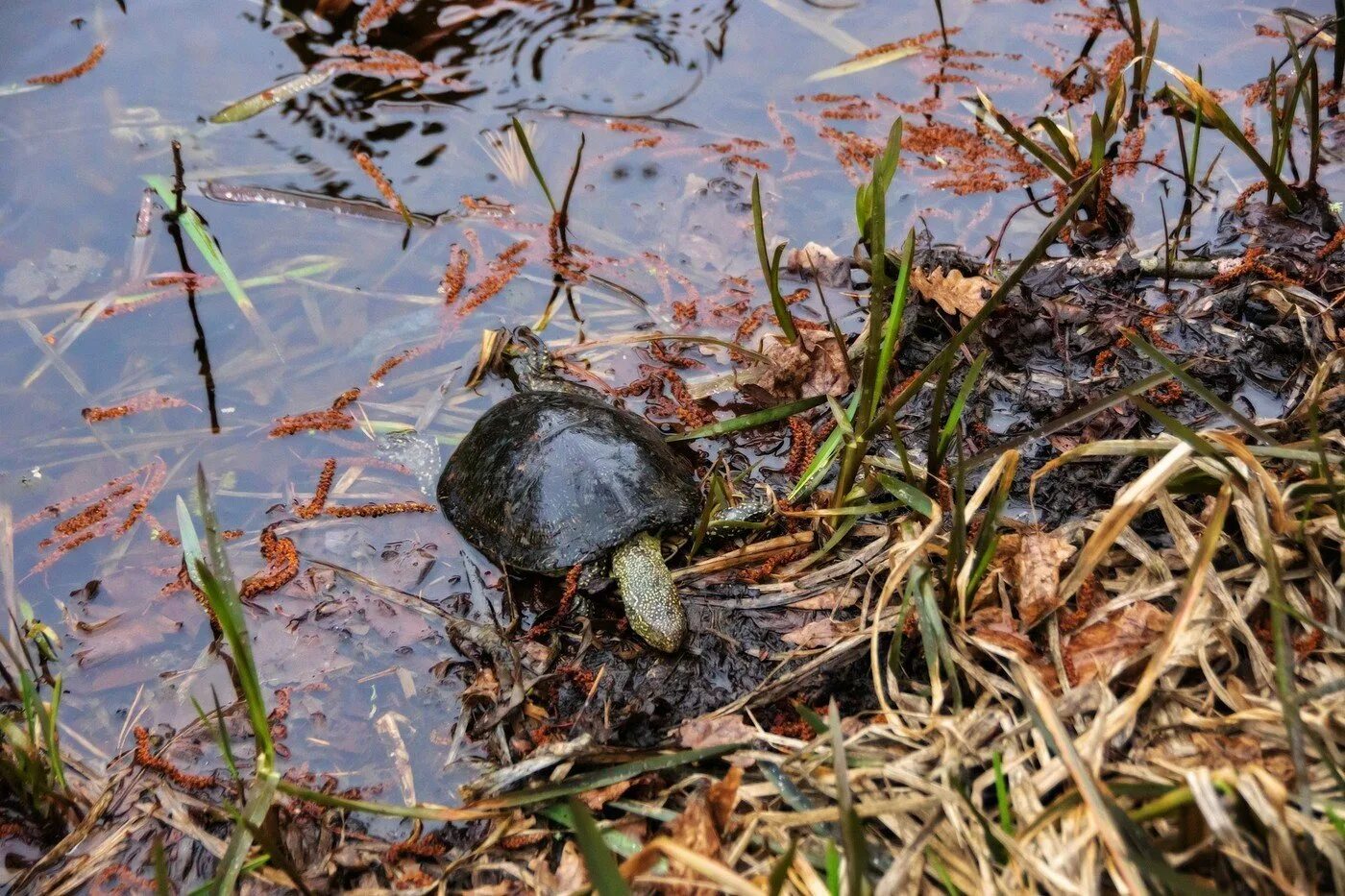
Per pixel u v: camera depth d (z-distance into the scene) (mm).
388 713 1816
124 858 1769
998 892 1683
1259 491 1739
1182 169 2039
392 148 2090
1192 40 2127
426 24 2174
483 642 1829
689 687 1799
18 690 1833
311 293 2010
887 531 1833
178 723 1822
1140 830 1669
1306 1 2135
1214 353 1904
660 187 2064
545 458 1860
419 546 1886
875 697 1777
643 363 1967
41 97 2115
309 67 2137
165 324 1993
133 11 2182
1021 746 1726
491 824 1761
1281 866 1662
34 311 1992
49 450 1932
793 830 1720
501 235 2041
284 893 1746
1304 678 1725
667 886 1709
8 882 1771
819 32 2174
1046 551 1777
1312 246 1960
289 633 1849
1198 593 1706
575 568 1835
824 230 2027
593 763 1759
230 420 1949
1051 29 2154
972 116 2084
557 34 2170
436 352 1981
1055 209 2020
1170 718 1723
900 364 1927
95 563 1886
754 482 1894
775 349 1933
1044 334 1922
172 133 2090
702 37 2170
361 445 1934
